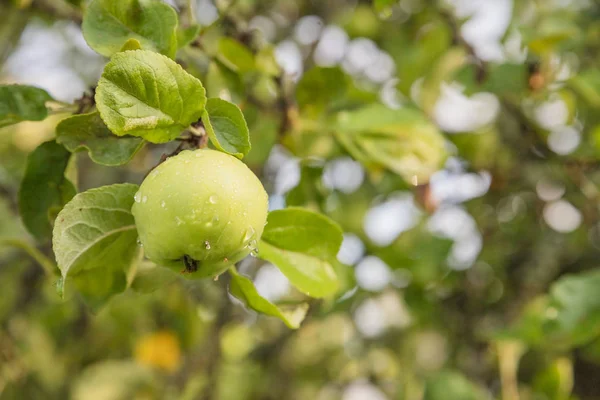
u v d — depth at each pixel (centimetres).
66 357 207
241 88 106
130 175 176
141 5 95
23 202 100
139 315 189
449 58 171
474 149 159
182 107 92
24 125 202
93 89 99
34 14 133
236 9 116
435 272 154
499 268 196
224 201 89
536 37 131
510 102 160
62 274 90
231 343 230
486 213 195
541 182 183
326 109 116
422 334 219
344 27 181
